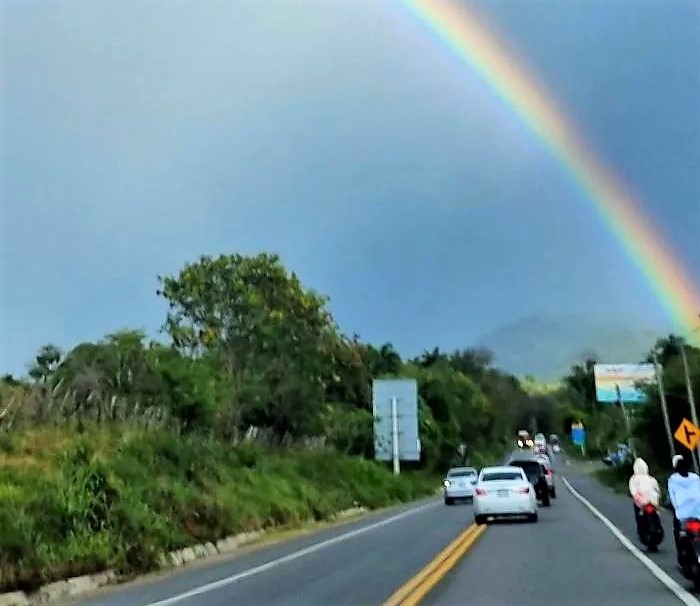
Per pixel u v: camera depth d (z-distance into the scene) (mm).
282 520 39094
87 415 32219
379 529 34906
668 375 66875
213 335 54500
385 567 21266
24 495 21578
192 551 27125
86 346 41031
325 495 48844
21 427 28453
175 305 55375
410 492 68812
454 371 143750
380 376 101438
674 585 16844
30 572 18875
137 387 39812
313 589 17938
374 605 15273
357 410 76375
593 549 23703
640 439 71438
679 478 16875
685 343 73000
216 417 45688
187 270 55625
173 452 32469
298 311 57562
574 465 150125
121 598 18250
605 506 44875
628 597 15484
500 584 17453
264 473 42938
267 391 54312
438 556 23062
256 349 55438
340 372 69312
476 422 133500
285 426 56375
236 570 22703
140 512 24719
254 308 55406
